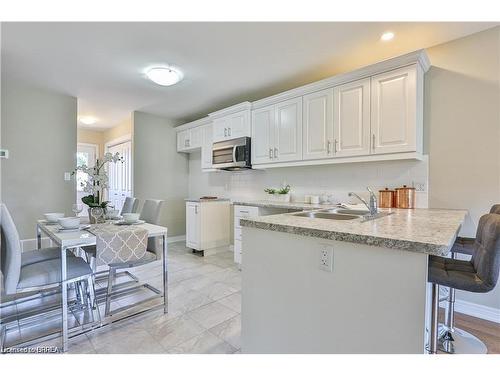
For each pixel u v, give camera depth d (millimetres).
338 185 3133
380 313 1003
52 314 2199
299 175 3539
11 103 3479
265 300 1378
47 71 3033
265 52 2594
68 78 3230
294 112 3143
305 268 1218
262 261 1395
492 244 1184
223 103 4180
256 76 3170
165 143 5023
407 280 945
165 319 2131
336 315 1116
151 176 4832
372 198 1892
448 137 2377
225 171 4574
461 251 1979
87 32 2248
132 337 1872
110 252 1907
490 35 2195
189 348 1748
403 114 2320
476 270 1333
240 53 2613
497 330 2008
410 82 2285
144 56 2670
